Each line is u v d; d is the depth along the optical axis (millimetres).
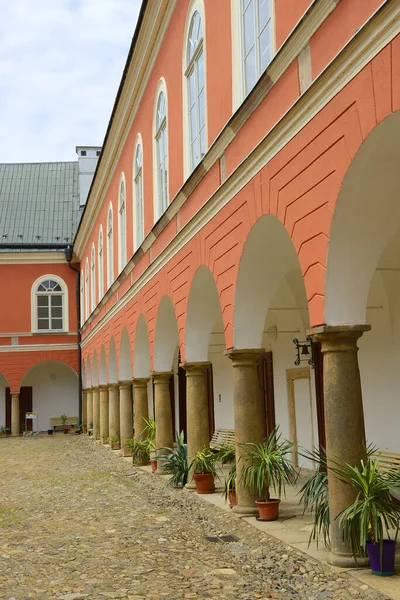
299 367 13250
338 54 5656
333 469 6023
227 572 6562
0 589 6305
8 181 38656
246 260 8812
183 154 12016
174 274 12711
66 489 13203
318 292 6500
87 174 38188
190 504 10570
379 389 10391
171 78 12969
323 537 7406
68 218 36250
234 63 9023
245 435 9117
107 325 23125
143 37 14383
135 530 8898
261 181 7969
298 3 6910
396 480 6023
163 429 14766
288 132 7082
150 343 15359
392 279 9727
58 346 32812
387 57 5062
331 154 6117
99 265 25453
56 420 33250
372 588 5535
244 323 9172
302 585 5883
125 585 6273
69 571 6883
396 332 9945
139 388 17391
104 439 24109
